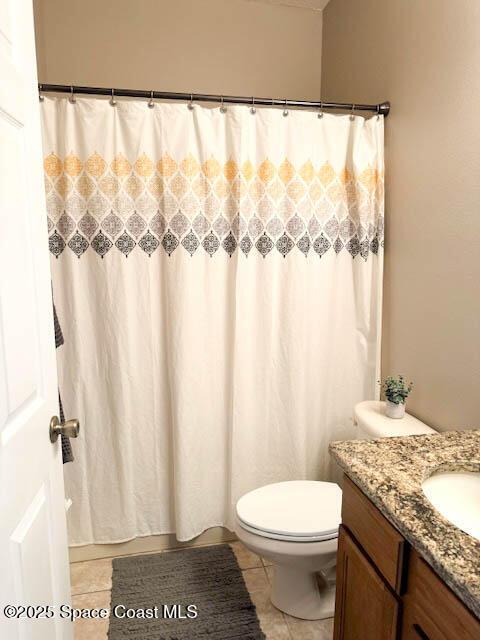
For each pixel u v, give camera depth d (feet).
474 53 4.44
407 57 5.51
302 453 6.39
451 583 2.30
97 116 5.36
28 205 2.94
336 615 3.95
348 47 7.03
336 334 6.45
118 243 5.57
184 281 5.70
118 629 5.05
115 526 6.22
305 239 5.99
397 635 2.97
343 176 6.10
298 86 8.09
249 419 6.26
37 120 3.16
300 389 6.24
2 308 2.47
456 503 3.29
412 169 5.52
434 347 5.24
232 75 7.80
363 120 5.94
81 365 5.75
